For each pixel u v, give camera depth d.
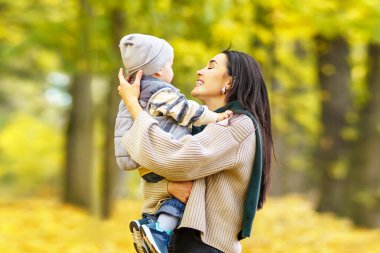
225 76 4.89
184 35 13.94
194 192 4.55
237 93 4.84
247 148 4.64
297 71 21.45
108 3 13.08
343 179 20.45
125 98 4.64
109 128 17.03
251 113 4.78
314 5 14.05
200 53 13.77
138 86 4.68
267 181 4.96
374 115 17.92
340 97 20.44
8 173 35.56
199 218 4.52
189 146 4.43
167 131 4.60
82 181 20.42
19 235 12.41
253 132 4.68
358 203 17.69
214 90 4.90
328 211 20.47
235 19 13.62
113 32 15.17
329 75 20.50
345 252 12.97
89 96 20.69
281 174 29.50
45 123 40.12
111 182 17.14
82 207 20.22
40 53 26.72
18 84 39.00
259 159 4.69
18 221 14.24
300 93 22.83
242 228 4.70
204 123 4.62
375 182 17.73
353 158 18.28
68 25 16.30
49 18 17.48
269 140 4.95
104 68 16.67
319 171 21.09
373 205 17.50
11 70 31.33
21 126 34.56
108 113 16.98
